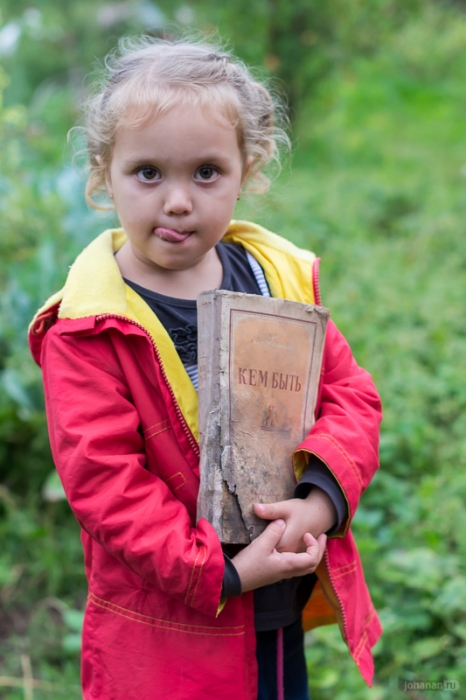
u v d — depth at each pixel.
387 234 6.45
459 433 3.39
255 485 1.47
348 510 1.52
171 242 1.46
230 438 1.46
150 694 1.48
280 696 1.65
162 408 1.52
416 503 2.92
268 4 8.93
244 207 2.45
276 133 2.14
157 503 1.43
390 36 12.20
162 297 1.59
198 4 9.66
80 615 2.50
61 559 2.88
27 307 3.46
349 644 1.64
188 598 1.40
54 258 3.80
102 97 1.56
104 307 1.49
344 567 1.67
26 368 3.26
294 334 1.55
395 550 2.75
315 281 1.75
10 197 4.50
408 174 8.06
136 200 1.45
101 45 10.44
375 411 1.70
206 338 1.47
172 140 1.40
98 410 1.47
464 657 2.31
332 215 6.29
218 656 1.48
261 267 1.75
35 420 3.18
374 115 10.87
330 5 9.02
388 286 4.83
